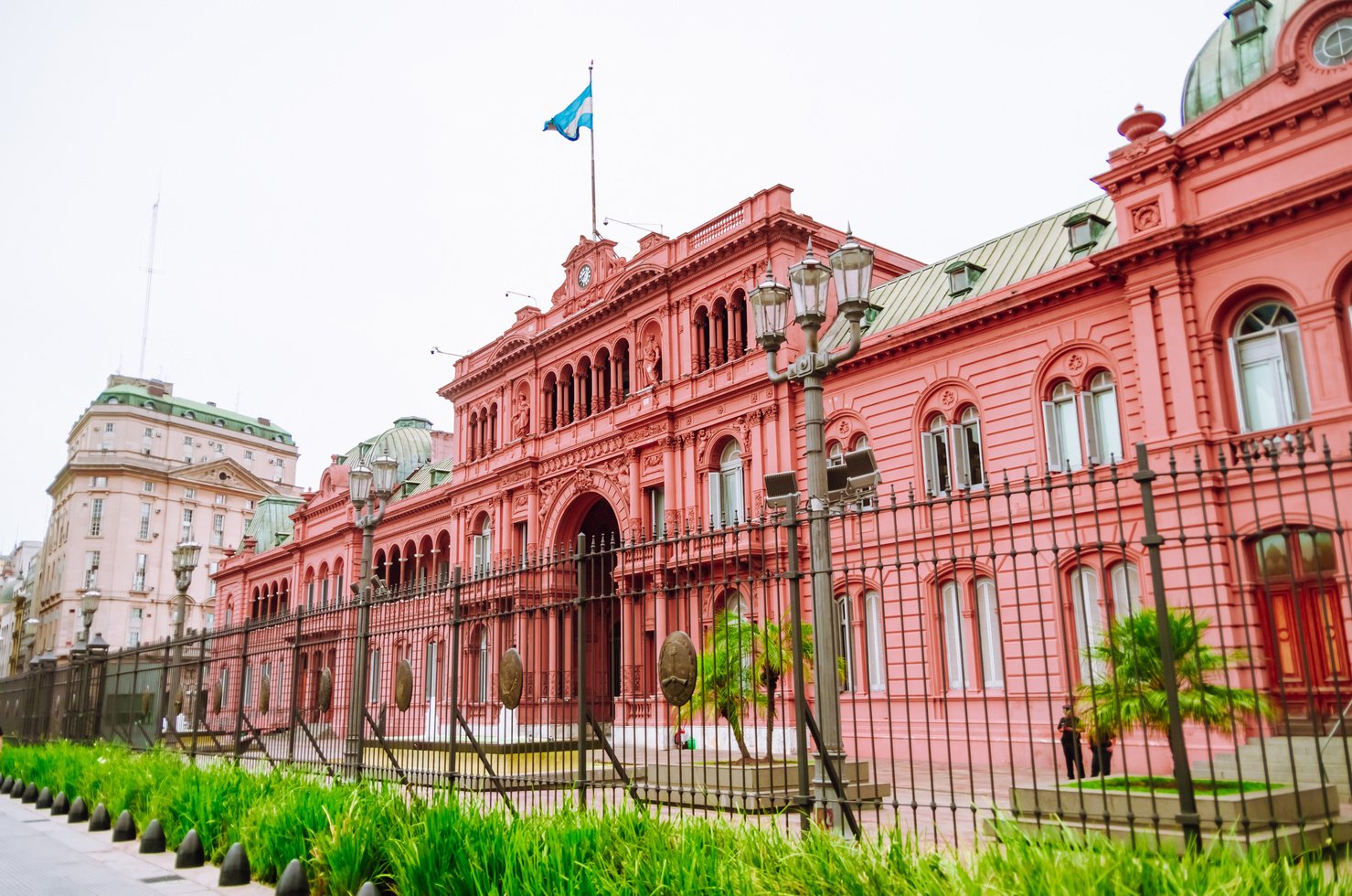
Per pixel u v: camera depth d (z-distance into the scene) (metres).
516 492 40.34
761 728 23.75
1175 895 6.02
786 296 13.30
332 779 13.73
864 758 25.14
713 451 31.48
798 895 6.96
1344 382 18.42
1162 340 21.03
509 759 15.39
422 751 17.25
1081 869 6.24
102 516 90.62
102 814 16.08
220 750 22.27
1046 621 22.52
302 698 23.00
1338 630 17.77
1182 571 19.97
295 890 9.91
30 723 37.12
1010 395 24.66
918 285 29.64
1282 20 20.36
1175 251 20.75
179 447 100.00
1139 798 10.17
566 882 7.85
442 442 59.75
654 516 33.56
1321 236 19.02
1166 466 20.47
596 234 38.44
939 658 24.42
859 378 28.34
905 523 26.02
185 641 23.42
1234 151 20.30
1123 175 21.66
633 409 34.84
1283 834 9.09
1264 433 19.30
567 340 39.12
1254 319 20.25
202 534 96.69
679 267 33.22
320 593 57.22
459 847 9.02
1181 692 12.12
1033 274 25.53
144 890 11.02
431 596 19.80
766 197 31.08
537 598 13.77
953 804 8.04
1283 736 17.58
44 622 95.94
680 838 8.50
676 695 10.91
